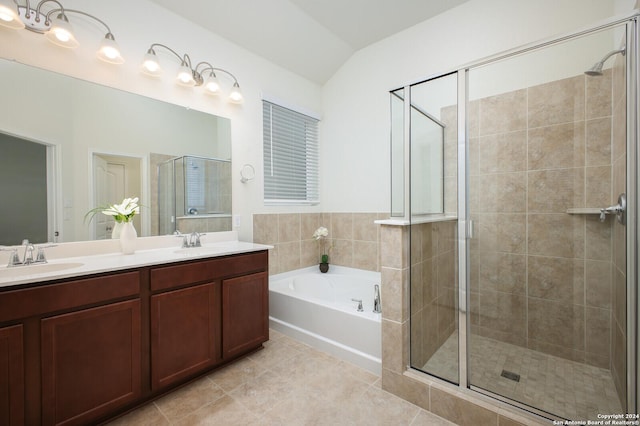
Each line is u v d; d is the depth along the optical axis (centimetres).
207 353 174
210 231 238
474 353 156
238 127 258
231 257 190
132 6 192
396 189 170
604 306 160
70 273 123
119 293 139
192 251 197
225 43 246
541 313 187
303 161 325
